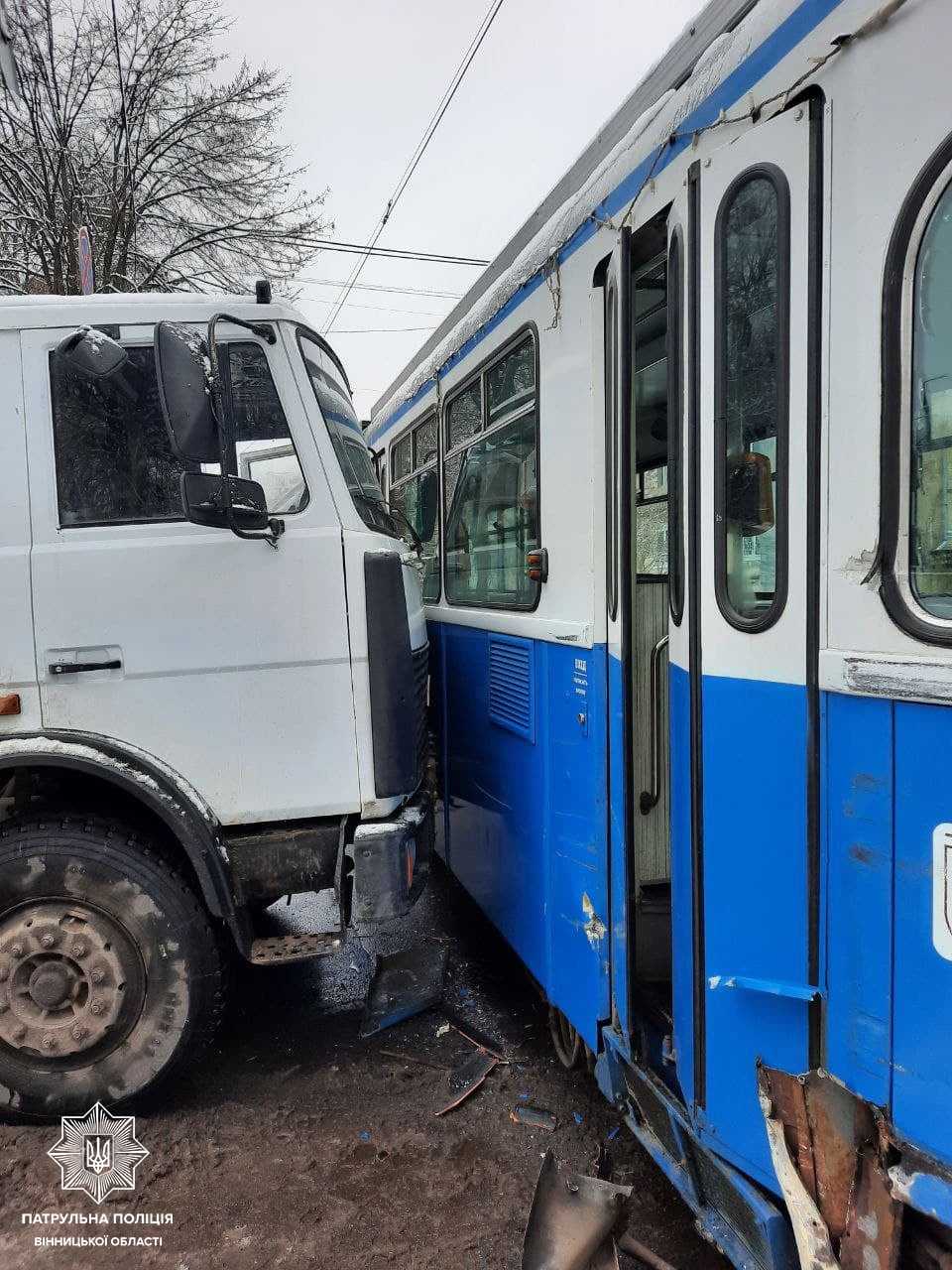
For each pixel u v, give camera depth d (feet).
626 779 8.20
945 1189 4.79
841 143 5.37
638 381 9.45
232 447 8.78
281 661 9.45
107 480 9.35
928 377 5.02
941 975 4.85
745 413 6.26
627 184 7.80
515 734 10.99
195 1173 8.66
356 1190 8.41
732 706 6.34
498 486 11.96
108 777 8.91
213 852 9.18
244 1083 10.30
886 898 5.16
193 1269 7.47
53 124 38.93
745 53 6.14
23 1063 9.23
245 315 9.58
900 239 5.05
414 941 14.52
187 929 9.30
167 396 8.15
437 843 15.53
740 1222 6.31
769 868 6.01
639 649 9.32
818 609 5.59
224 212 44.27
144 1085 9.28
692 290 6.64
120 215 40.22
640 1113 8.13
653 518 9.66
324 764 9.55
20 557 9.04
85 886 9.12
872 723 5.22
